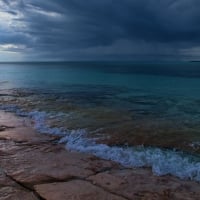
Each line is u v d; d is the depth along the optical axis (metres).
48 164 5.39
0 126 8.82
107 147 6.60
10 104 13.24
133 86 24.73
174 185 4.54
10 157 5.79
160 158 5.90
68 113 10.88
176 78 35.66
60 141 7.18
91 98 15.86
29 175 4.76
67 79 33.84
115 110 11.66
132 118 9.98
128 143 7.01
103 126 8.73
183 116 10.36
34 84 26.38
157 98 16.12
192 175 5.01
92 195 4.03
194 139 7.28
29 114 10.80
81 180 4.61
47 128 8.55
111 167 5.34
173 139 7.30
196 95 17.66
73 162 5.56
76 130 8.26
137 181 4.66
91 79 33.94
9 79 33.44
